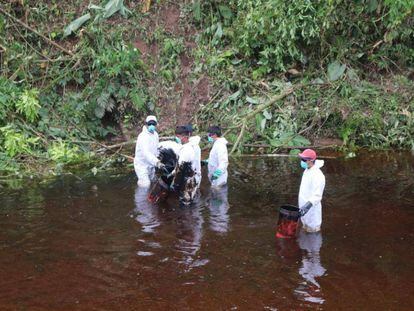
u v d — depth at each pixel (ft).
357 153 37.29
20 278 19.84
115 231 24.07
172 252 22.03
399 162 34.99
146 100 40.98
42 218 25.49
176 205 27.45
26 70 39.40
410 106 39.99
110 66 40.27
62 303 18.17
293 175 32.32
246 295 18.75
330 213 26.30
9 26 40.98
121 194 28.96
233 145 37.68
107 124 40.50
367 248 22.47
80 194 28.91
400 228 24.49
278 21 40.91
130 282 19.61
